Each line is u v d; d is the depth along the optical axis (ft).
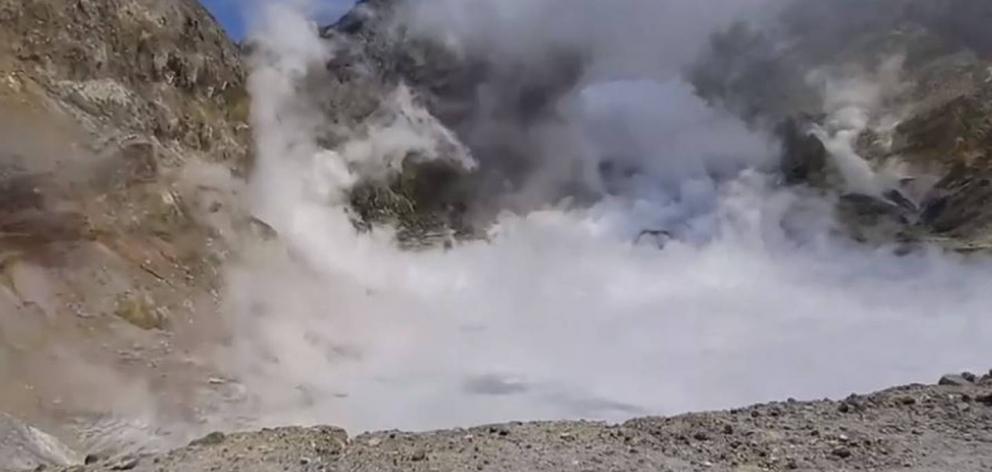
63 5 86.38
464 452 23.79
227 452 24.36
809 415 27.43
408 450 24.08
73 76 84.07
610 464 22.49
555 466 22.30
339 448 24.47
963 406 27.32
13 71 77.05
